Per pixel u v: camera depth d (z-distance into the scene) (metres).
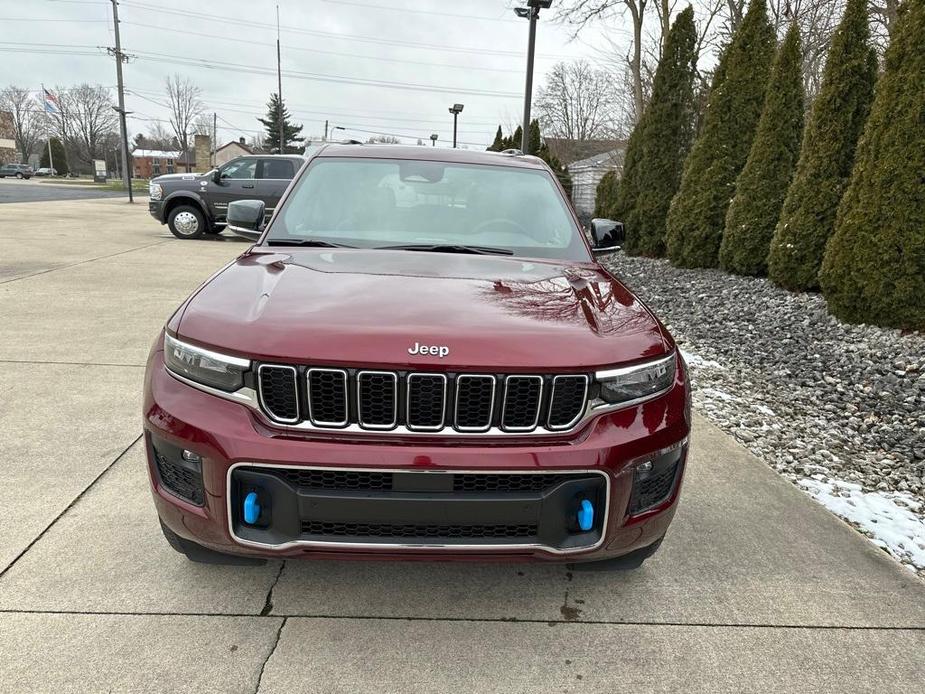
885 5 15.62
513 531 2.03
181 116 74.81
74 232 14.32
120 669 2.03
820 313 7.00
